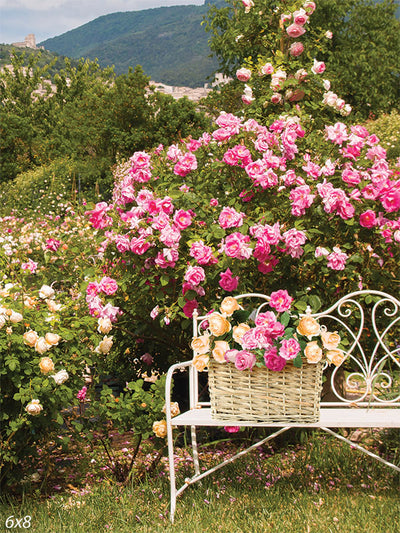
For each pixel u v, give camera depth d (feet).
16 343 10.77
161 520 10.12
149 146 87.40
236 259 12.32
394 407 11.72
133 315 14.46
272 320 10.11
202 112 89.20
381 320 13.96
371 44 78.43
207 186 14.29
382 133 48.47
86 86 144.66
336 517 9.77
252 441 14.08
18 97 142.51
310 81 16.34
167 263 12.87
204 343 10.52
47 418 11.03
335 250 12.50
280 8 17.40
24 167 108.47
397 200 12.75
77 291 17.29
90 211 14.34
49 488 11.95
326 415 10.78
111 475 12.36
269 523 9.73
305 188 12.51
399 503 10.26
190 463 12.87
